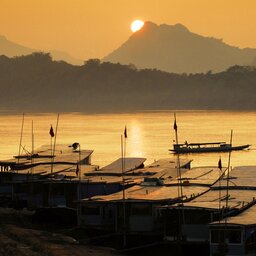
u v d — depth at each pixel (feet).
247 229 351.46
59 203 465.06
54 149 654.53
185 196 415.44
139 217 396.78
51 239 400.26
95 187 469.57
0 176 509.35
